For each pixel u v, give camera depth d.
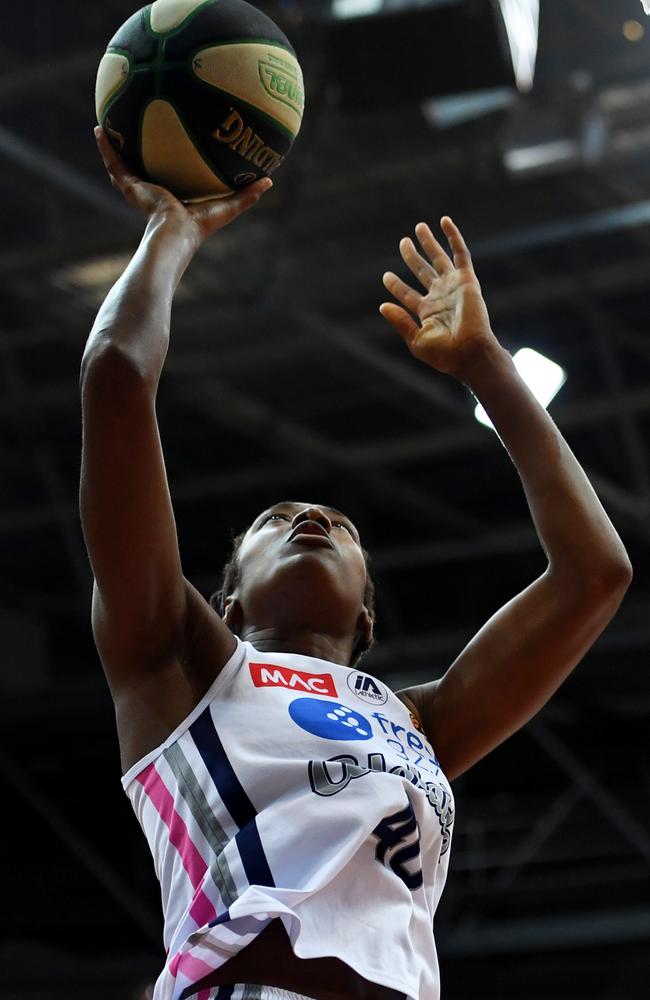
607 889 17.30
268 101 3.60
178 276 3.33
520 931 16.78
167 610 3.13
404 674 16.62
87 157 13.26
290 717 3.14
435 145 12.83
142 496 3.02
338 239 14.01
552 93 12.39
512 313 15.13
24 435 16.30
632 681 15.70
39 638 19.22
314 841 2.92
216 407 15.12
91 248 12.60
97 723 16.72
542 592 3.55
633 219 13.27
